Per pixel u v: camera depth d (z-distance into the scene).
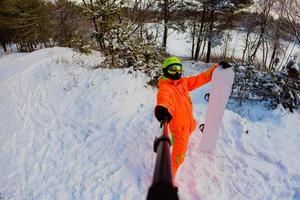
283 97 9.77
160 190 0.67
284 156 4.94
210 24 23.80
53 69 11.00
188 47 35.31
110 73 8.93
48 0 30.42
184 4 23.92
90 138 5.66
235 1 21.97
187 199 3.82
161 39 28.22
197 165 4.45
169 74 3.75
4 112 7.97
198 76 4.18
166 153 1.01
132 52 10.49
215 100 4.26
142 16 18.58
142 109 6.43
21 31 32.69
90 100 7.29
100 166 4.73
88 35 14.24
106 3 11.34
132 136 5.37
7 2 30.03
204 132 4.52
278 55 21.38
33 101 8.30
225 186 4.11
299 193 4.04
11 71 12.39
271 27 21.50
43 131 6.41
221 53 29.50
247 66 11.95
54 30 31.52
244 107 10.71
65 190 4.34
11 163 5.33
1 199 4.34
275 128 6.91
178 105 3.64
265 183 4.20
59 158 5.23
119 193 4.06
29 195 4.36
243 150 4.95
